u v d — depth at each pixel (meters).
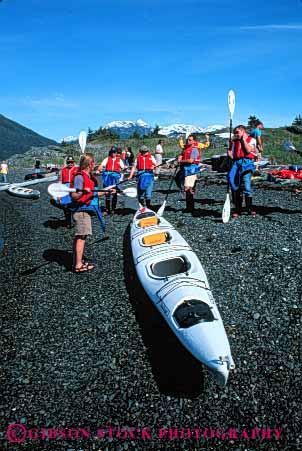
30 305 7.07
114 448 4.05
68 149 47.44
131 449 4.02
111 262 8.55
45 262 9.16
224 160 20.11
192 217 11.17
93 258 8.89
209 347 4.40
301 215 10.59
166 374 5.02
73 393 4.82
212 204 12.85
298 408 4.32
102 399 4.69
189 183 11.38
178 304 5.19
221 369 4.16
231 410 4.38
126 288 7.28
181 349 5.50
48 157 42.84
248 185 9.94
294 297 6.32
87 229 7.75
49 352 5.66
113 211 12.73
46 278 8.16
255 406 4.40
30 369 5.32
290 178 16.05
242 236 9.09
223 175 18.86
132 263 8.38
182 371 5.05
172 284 5.66
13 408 4.66
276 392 4.56
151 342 5.68
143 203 11.95
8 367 5.40
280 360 5.04
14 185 13.81
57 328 6.24
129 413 4.46
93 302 6.90
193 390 4.71
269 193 14.02
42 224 13.04
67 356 5.53
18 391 4.93
